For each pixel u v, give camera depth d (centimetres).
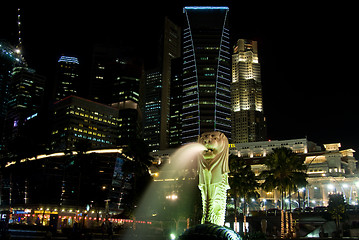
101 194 9781
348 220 6844
